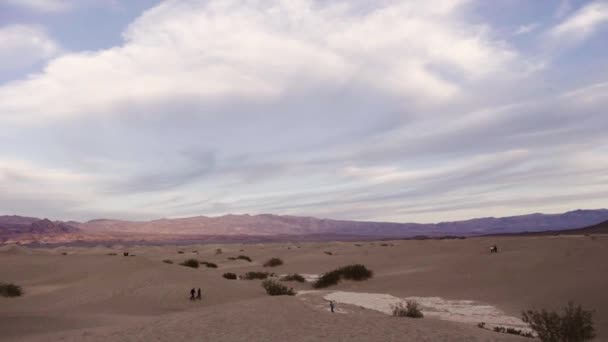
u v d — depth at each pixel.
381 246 70.12
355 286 32.88
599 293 20.88
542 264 30.47
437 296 26.36
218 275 38.28
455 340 13.20
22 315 19.88
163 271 31.97
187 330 14.95
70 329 17.33
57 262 41.97
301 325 15.64
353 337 13.70
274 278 41.97
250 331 14.73
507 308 21.56
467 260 36.50
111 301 25.36
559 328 12.84
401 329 14.91
